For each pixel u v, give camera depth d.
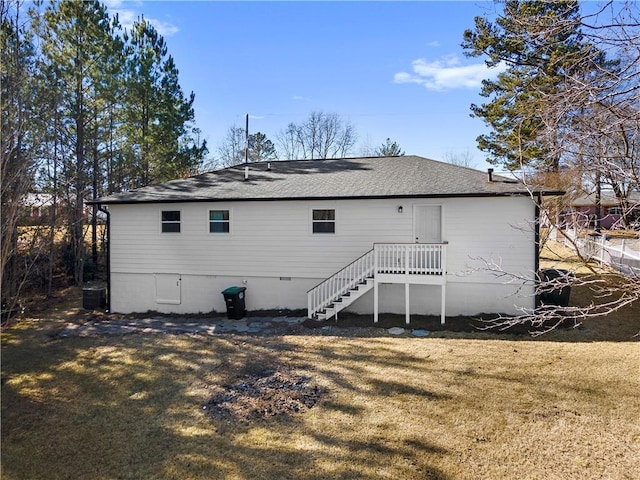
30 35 16.75
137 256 14.80
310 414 6.80
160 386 8.22
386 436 6.02
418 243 12.27
